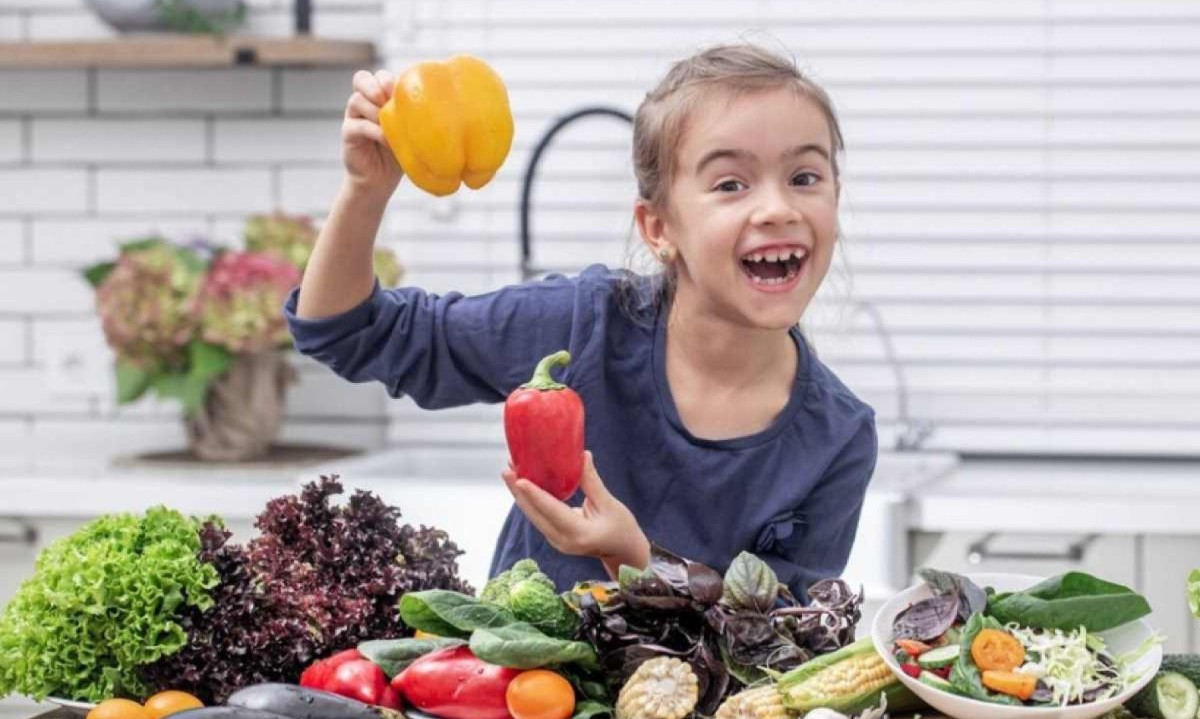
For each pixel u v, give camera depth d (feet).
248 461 10.30
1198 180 10.75
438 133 4.77
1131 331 10.84
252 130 11.37
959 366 10.96
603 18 11.10
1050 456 10.93
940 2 10.85
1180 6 10.71
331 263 5.49
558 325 6.01
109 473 10.22
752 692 4.25
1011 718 4.09
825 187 5.25
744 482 5.85
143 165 11.45
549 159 11.20
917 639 4.35
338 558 4.84
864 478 6.01
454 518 9.07
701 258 5.29
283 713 4.13
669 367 5.94
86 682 4.67
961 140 10.89
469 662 4.31
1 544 9.87
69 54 10.80
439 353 6.01
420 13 11.20
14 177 11.51
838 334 9.59
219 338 10.06
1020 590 4.57
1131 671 4.29
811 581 5.84
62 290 11.53
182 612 4.66
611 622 4.34
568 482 4.75
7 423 11.57
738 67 5.30
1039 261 10.88
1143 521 9.00
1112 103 10.78
